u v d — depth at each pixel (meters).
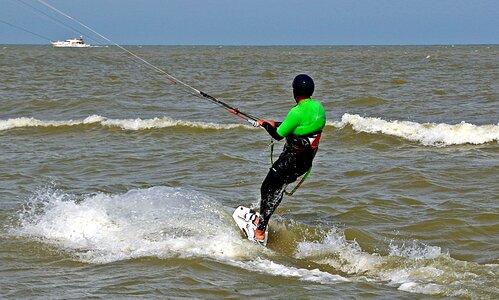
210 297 21.02
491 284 21.88
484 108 71.50
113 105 77.56
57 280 22.64
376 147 50.88
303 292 21.48
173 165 44.94
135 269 23.56
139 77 123.25
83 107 76.38
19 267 24.11
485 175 39.94
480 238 28.14
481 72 136.75
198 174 42.16
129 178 41.00
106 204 29.52
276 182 25.91
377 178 39.62
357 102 79.62
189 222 27.45
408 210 32.69
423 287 21.77
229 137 55.75
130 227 27.33
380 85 103.94
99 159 46.81
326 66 175.50
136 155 48.41
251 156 47.97
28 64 174.00
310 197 35.44
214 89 98.62
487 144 50.72
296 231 28.77
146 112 72.19
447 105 75.31
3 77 122.38
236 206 33.91
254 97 87.06
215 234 26.52
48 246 26.38
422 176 39.25
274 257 25.22
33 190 37.19
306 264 24.97
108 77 122.62
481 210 32.03
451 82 108.00
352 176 40.44
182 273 23.03
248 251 25.36
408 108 73.69
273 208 26.44
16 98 84.25
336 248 26.27
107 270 23.58
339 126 56.72
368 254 25.42
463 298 20.84
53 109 75.44
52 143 54.00
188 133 57.84
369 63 193.38
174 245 25.56
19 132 59.19
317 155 47.81
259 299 20.89
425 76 125.19
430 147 50.34
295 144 25.20
